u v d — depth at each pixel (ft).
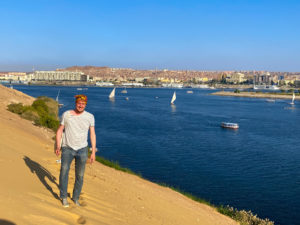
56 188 20.17
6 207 13.12
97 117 255.70
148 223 20.22
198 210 37.78
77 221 14.97
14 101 127.54
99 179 30.19
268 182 96.27
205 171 105.81
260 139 177.17
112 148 136.46
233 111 360.48
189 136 178.29
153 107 380.58
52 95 525.34
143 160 117.19
